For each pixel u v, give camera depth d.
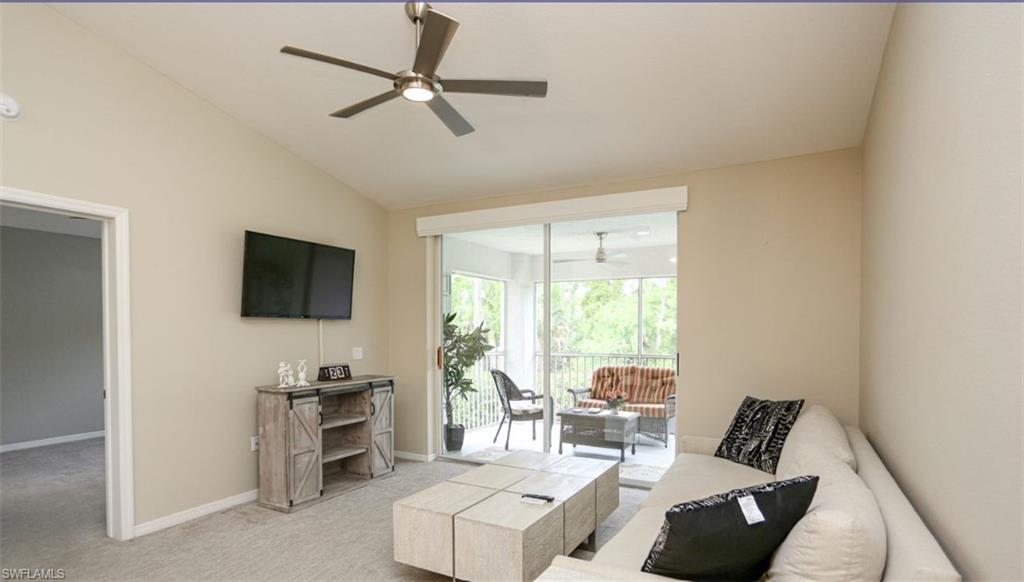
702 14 2.62
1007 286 1.06
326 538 3.28
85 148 3.16
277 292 4.20
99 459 5.34
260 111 3.94
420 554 2.64
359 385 4.41
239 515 3.69
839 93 3.07
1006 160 1.05
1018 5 0.99
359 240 5.16
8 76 2.86
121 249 3.31
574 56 3.01
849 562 1.35
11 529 3.43
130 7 3.01
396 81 2.47
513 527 2.40
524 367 4.95
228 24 3.09
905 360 2.06
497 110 3.64
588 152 4.04
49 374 6.17
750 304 3.89
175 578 2.77
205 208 3.81
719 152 3.85
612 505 3.40
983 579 1.21
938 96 1.56
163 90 3.57
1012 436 1.04
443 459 5.28
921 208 1.79
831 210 3.66
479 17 2.77
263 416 3.92
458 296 5.30
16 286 5.96
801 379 3.71
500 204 4.96
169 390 3.54
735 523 1.50
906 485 2.06
